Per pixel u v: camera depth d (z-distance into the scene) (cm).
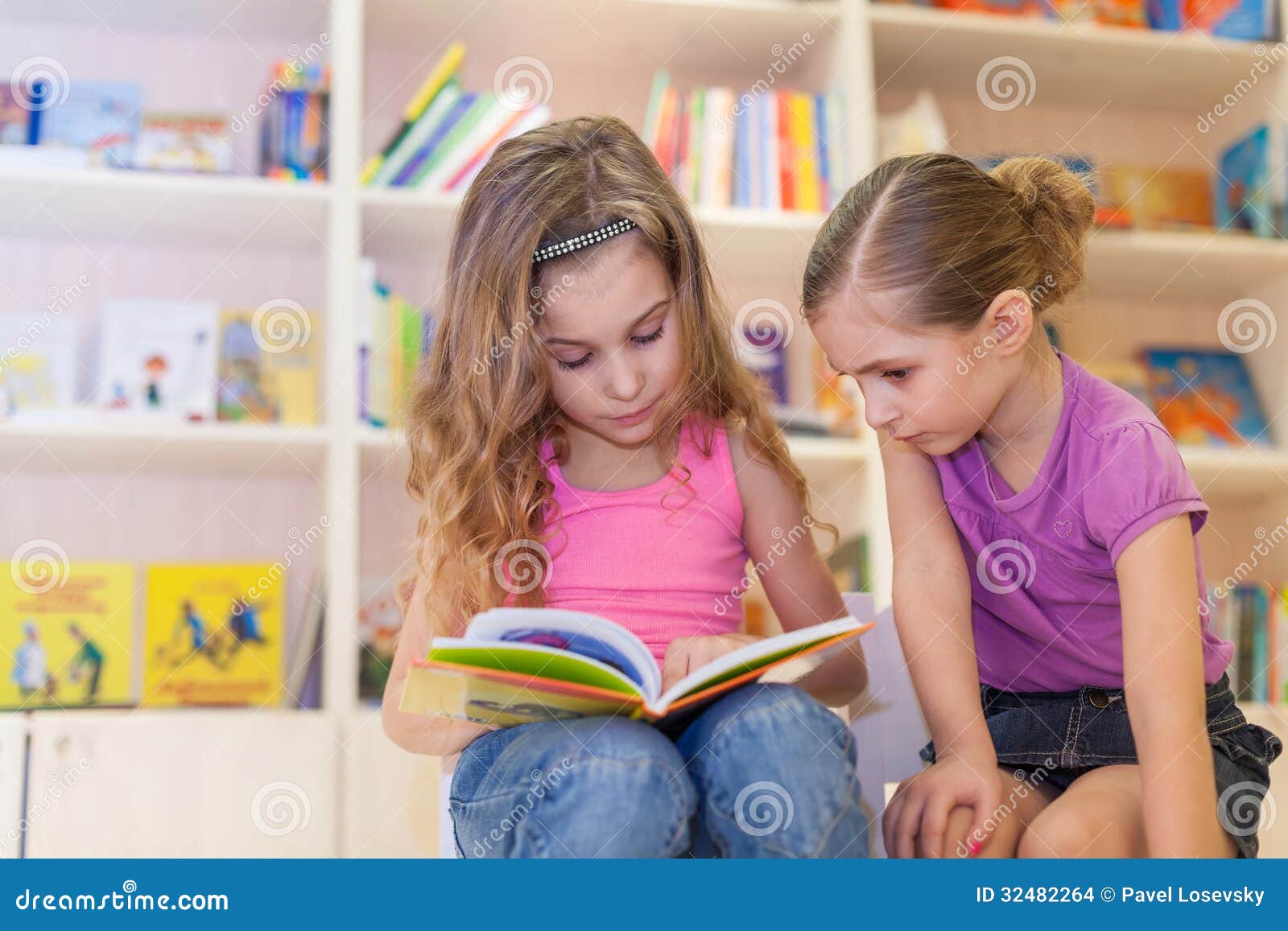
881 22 203
